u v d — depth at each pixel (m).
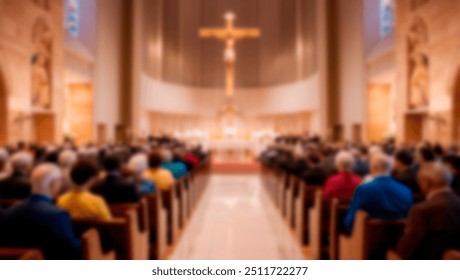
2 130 10.55
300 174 7.80
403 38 13.43
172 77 23.48
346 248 4.38
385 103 17.41
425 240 3.09
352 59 18.55
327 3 20.81
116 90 19.73
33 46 12.09
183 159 9.79
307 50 22.36
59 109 13.79
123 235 3.82
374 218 3.98
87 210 3.78
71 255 3.13
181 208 7.74
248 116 24.88
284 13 23.91
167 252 6.27
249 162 20.22
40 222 3.04
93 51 16.78
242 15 25.02
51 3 13.13
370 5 17.25
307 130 22.72
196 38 24.83
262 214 9.29
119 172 4.80
